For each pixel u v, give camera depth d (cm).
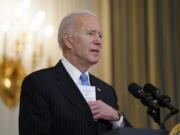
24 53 1241
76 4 1353
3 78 1202
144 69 1418
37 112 518
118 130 397
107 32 1380
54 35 1293
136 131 399
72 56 583
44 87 535
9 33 1231
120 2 1428
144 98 485
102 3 1394
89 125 530
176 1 1481
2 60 1209
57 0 1327
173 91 1432
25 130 509
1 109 1195
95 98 570
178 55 1453
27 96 533
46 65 1263
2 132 1188
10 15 1243
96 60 580
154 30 1440
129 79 1398
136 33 1427
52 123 523
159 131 402
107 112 551
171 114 471
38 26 1262
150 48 1427
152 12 1449
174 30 1467
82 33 579
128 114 1377
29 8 1275
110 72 1362
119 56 1397
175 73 1446
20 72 1222
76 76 577
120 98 1376
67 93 541
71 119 524
